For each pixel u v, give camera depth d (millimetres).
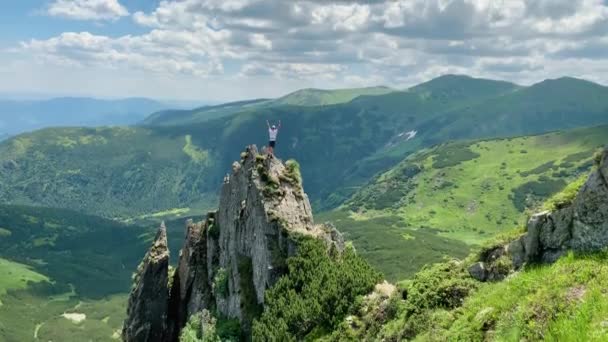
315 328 51781
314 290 55188
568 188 32125
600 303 22547
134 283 95250
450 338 28953
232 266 75250
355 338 45125
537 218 31562
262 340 53625
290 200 71938
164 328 90625
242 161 84125
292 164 77562
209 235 88938
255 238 70875
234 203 82375
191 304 86875
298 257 62188
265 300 60375
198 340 71312
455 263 38344
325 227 68875
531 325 24062
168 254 92438
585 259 27188
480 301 30875
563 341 21703
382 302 45875
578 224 29109
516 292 28062
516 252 33312
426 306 35969
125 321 92688
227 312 72375
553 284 25969
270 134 77938
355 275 53719
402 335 35688
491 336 26406
